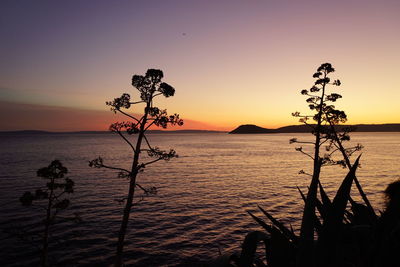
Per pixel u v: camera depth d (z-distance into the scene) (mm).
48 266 20734
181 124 10016
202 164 101625
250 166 95938
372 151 157625
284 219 34844
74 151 161625
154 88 9898
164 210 38406
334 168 86688
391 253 1514
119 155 134000
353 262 1594
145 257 23203
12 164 90500
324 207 1905
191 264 21938
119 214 35625
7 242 25141
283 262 1767
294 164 102125
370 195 47000
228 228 30906
